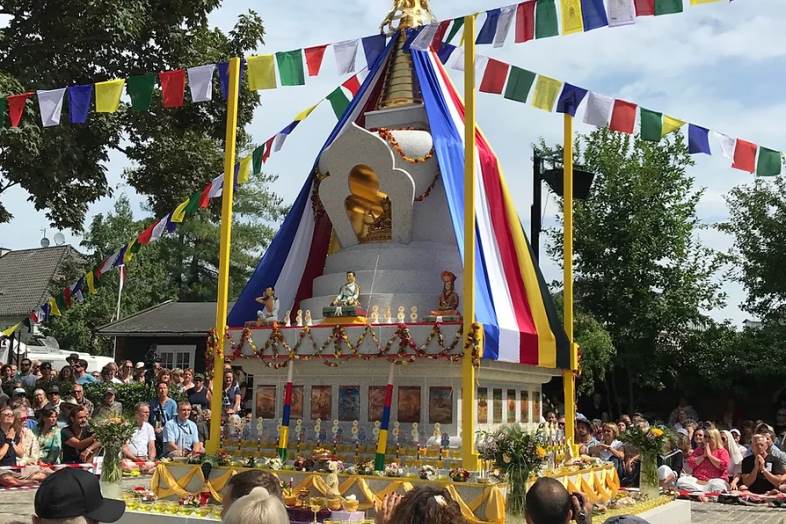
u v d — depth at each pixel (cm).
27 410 1883
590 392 3572
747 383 3719
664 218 3747
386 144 1593
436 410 1442
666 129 1505
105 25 2561
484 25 1302
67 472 527
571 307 1783
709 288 3797
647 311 3719
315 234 1781
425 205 1659
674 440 1767
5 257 5422
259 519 465
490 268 1534
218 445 1559
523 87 1575
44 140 2448
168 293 6334
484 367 1449
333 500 1284
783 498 1852
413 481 1277
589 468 1573
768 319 3756
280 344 1532
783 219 3628
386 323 1461
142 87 1584
